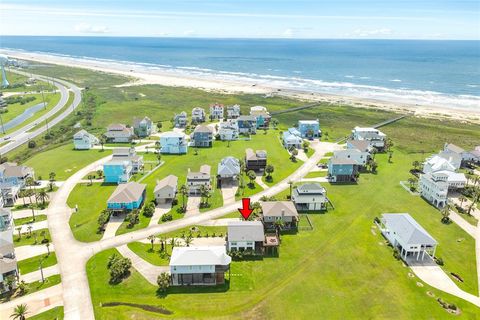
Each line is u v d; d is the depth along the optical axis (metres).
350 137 171.88
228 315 65.69
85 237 90.44
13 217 100.31
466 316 65.75
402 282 74.75
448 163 122.19
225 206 106.12
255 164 131.62
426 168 128.75
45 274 76.75
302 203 104.69
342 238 90.50
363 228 95.25
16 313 64.31
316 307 67.56
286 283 74.12
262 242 83.75
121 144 164.62
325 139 172.25
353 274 77.06
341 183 123.31
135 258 81.75
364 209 105.56
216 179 125.00
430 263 81.25
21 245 87.19
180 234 91.25
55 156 148.75
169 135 151.88
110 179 122.69
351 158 132.75
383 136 158.75
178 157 147.25
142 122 175.38
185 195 112.12
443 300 69.56
